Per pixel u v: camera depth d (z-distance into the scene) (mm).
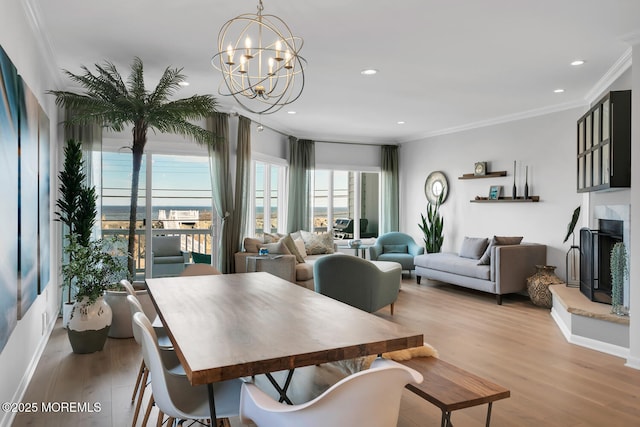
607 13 3314
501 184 7031
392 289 5191
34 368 3484
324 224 8766
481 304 6039
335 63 4445
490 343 4289
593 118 4609
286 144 8102
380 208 9070
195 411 1867
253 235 7102
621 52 4133
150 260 5980
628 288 4059
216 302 2574
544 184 6438
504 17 3379
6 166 2285
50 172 4379
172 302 2572
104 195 5820
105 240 4941
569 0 3111
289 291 2922
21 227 2670
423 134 8438
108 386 3209
